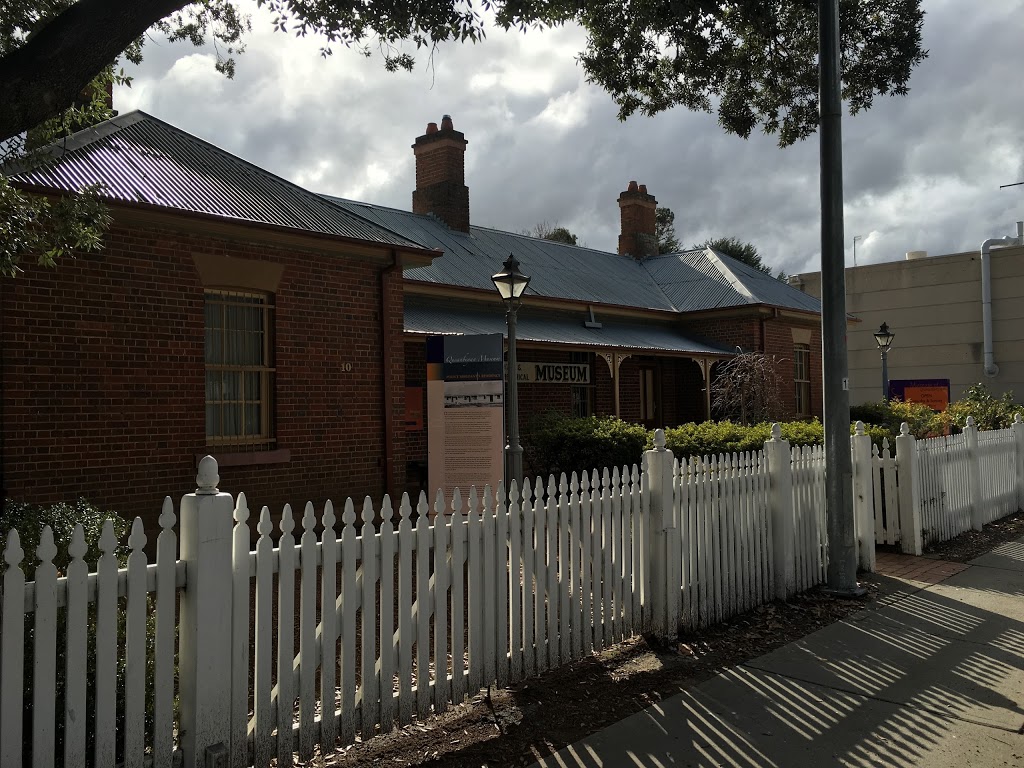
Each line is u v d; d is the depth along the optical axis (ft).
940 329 79.87
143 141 32.50
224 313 29.55
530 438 40.09
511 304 30.09
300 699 11.60
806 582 22.82
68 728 9.41
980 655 17.07
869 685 15.30
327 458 32.01
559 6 21.45
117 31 13.94
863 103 29.86
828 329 22.57
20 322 24.04
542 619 15.44
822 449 24.71
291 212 32.22
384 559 12.64
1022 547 29.68
